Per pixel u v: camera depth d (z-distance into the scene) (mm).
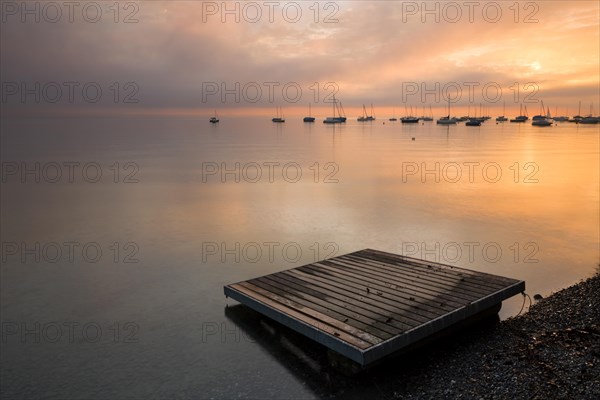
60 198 25234
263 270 13047
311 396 6852
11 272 13164
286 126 175125
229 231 17500
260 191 26828
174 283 12141
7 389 7383
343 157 48469
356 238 16078
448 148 59906
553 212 20125
